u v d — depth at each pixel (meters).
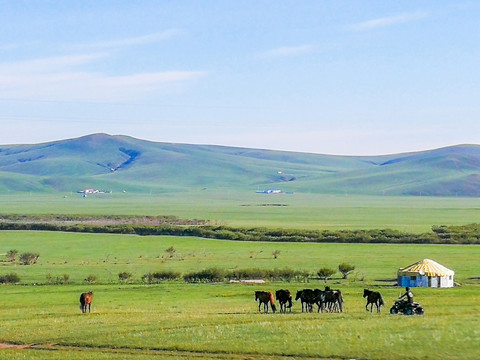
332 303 67.75
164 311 70.38
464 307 64.31
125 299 87.88
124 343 50.41
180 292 95.56
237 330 52.34
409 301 58.88
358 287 100.31
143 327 56.19
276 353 45.50
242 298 86.81
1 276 116.00
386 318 55.72
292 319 57.44
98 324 59.34
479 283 109.69
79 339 52.78
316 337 48.41
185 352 47.31
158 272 121.38
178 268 135.38
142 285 107.00
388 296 85.19
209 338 50.22
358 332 49.22
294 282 111.19
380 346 45.03
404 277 104.56
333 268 132.12
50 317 67.12
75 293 96.38
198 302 82.38
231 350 46.75
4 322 63.62
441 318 54.62
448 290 94.25
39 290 101.12
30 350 49.84
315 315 60.00
